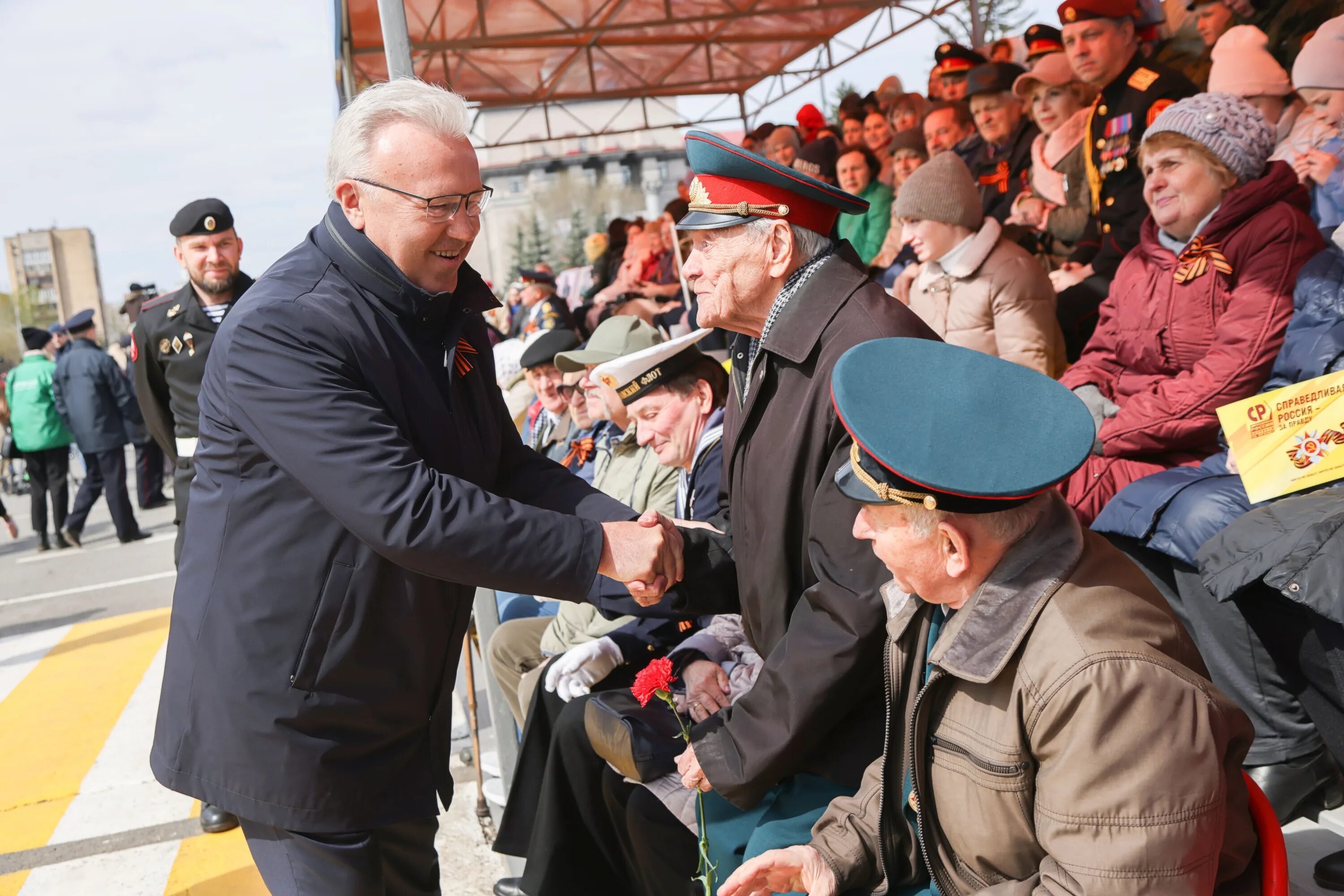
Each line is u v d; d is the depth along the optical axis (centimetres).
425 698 185
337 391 163
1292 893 217
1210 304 300
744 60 1144
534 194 3897
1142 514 251
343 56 425
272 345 163
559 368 355
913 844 155
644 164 3928
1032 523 134
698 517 253
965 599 138
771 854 159
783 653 173
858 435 133
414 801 185
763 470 184
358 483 160
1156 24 458
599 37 1007
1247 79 390
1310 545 193
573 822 240
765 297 187
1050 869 126
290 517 169
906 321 177
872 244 657
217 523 173
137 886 312
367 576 170
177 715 175
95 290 7975
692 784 184
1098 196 437
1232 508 235
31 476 953
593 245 1041
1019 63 570
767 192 182
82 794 383
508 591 169
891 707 150
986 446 131
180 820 356
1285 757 227
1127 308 331
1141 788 118
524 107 1205
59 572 848
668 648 255
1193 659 131
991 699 133
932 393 137
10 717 476
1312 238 283
